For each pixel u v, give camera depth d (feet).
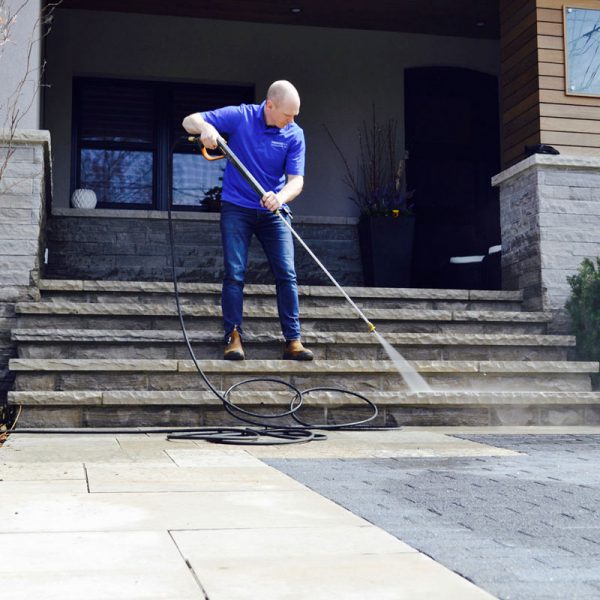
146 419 13.05
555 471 8.75
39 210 15.57
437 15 26.16
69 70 25.59
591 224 17.74
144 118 26.37
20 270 15.34
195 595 4.40
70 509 6.58
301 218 24.70
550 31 19.22
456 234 27.37
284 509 6.70
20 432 12.17
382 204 23.65
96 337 14.10
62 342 14.01
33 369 13.17
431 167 27.50
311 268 24.40
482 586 4.64
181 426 13.14
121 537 5.68
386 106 27.12
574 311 16.43
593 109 19.16
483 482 8.04
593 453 10.23
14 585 4.54
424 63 27.50
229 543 5.55
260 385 13.88
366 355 15.06
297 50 26.84
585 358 15.99
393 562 5.12
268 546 5.48
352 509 6.72
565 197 17.72
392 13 25.95
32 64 16.35
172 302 16.34
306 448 10.66
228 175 14.35
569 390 15.02
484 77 28.09
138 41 26.03
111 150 26.12
